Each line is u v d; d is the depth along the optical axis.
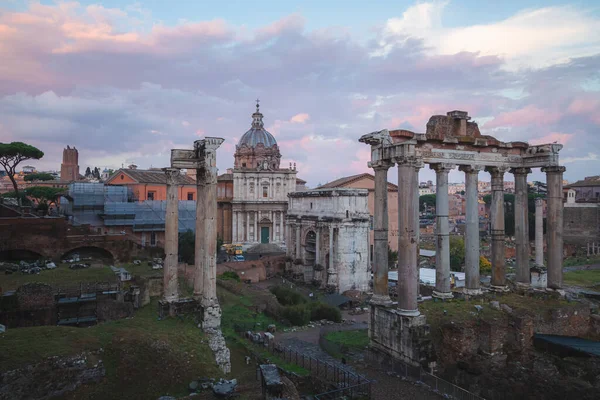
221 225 114.75
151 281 50.88
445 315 35.50
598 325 38.56
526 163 43.53
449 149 39.22
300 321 54.66
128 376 27.06
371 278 82.25
